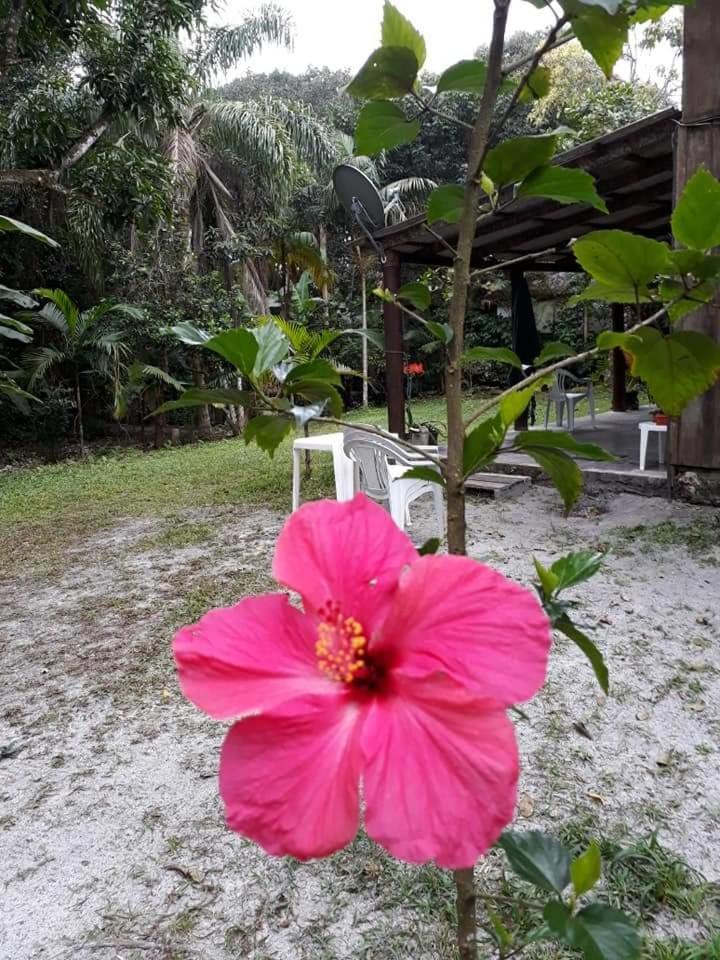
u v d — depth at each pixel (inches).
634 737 92.7
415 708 24.1
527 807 80.0
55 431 415.8
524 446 32.5
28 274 422.9
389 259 253.6
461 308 32.1
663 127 176.9
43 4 258.1
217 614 27.6
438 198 35.4
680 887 67.2
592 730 94.6
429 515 204.7
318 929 65.9
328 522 28.4
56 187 289.4
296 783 23.8
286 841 23.2
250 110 423.5
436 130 590.2
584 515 194.2
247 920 67.6
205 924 67.5
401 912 67.0
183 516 229.3
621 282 31.8
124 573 174.6
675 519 179.6
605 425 337.7
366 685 26.3
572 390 386.0
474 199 30.7
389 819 22.5
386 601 26.7
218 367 409.7
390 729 23.9
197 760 94.4
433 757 23.0
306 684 26.2
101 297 422.6
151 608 149.3
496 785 22.3
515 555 165.3
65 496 279.4
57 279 429.1
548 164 32.4
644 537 169.5
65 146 305.4
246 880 72.6
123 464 356.8
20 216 387.9
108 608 151.3
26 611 153.4
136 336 394.6
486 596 25.3
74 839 80.4
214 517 224.7
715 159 169.9
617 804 80.0
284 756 24.2
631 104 451.2
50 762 96.0
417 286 37.7
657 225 275.3
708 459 185.5
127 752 97.2
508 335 584.1
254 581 160.9
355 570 27.5
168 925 67.6
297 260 460.1
